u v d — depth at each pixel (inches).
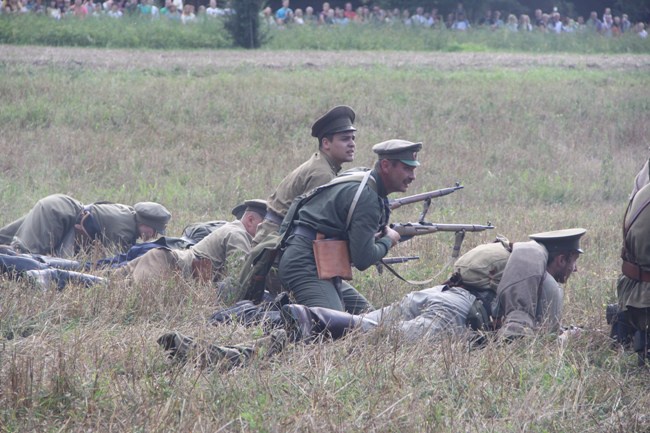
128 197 1841.8
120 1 4936.0
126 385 673.6
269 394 677.3
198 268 1119.6
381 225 977.5
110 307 928.9
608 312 919.7
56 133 2463.1
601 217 1796.3
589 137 2844.5
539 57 4589.1
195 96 2918.3
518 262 895.7
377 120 2837.1
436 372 753.6
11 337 833.5
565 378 763.4
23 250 1235.2
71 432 605.6
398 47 4879.4
